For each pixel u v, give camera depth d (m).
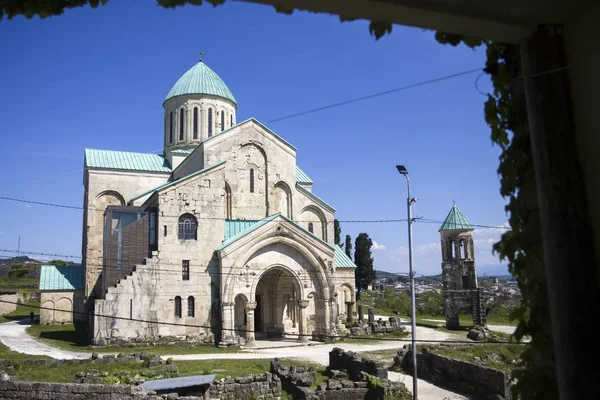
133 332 40.88
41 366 29.03
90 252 52.50
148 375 26.80
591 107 4.27
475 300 55.09
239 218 49.94
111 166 54.38
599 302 4.20
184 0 4.09
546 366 4.68
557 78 4.54
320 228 57.03
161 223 43.38
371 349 42.59
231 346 41.84
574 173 4.39
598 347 4.15
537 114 4.59
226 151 50.00
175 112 59.41
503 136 5.43
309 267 46.84
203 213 45.00
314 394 23.52
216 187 45.88
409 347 35.00
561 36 4.60
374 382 24.62
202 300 43.53
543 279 4.79
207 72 61.25
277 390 24.73
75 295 56.75
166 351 39.53
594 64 4.23
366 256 90.94
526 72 4.73
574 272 4.27
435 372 30.47
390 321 52.22
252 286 44.28
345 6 4.04
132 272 41.62
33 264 104.88
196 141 58.34
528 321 4.93
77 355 36.88
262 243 44.84
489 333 47.25
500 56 5.36
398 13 4.19
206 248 44.53
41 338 45.50
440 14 4.21
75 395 20.58
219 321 43.25
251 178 51.38
